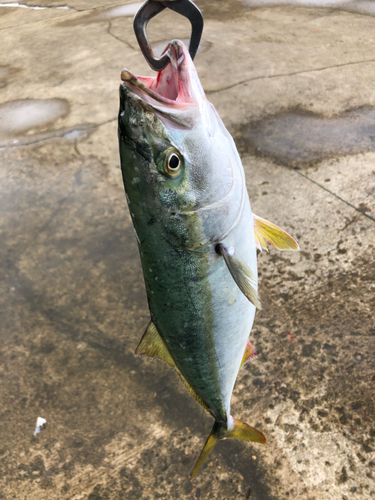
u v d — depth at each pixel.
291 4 1.88
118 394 0.67
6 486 0.59
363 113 1.13
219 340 0.38
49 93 1.46
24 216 1.00
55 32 1.96
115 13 2.07
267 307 0.72
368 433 0.56
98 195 1.02
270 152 1.04
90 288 0.83
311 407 0.59
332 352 0.65
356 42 1.49
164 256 0.34
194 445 0.60
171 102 0.30
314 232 0.83
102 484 0.58
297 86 1.27
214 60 1.47
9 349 0.75
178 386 0.66
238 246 0.35
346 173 0.95
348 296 0.71
